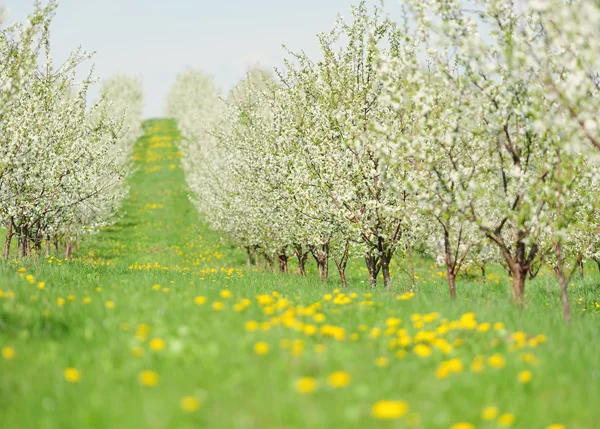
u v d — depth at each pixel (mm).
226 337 8344
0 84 16766
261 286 18453
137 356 7719
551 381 7621
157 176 82750
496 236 14672
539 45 12344
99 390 6742
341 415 6105
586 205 14969
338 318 10469
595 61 11273
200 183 51562
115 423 5953
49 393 6730
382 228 19500
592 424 6500
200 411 6176
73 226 34219
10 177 20688
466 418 6348
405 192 18344
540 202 13898
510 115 14031
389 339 8953
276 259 35312
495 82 13469
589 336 10961
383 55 15414
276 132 24203
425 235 18828
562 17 11594
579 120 11969
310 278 25625
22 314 9430
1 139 19344
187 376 7074
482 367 7852
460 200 14297
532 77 13438
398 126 18375
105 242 49969
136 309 10109
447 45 13711
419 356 8281
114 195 31234
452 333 9594
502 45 13078
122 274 19344
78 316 9734
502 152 15242
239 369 7316
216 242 51500
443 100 15258
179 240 52688
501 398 6984
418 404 6613
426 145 14969
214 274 24125
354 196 19203
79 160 23391
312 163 20344
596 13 10898
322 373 7328
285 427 5918
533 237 13953
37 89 20375
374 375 7387
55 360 7664
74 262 22469
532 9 13000
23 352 7871
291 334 8703
